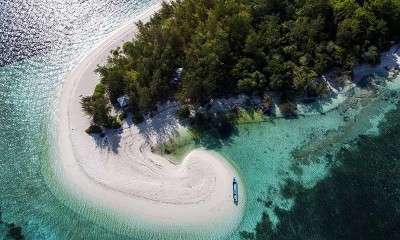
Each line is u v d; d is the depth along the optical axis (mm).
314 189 56812
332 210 54562
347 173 58438
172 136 62375
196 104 65250
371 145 61438
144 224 53500
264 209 54906
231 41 68375
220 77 64812
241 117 64812
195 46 66938
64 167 59344
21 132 64250
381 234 52094
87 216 54688
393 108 65812
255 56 67125
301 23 69250
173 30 67938
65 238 53031
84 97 65875
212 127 63656
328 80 68750
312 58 68250
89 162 59469
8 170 60000
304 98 67062
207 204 55031
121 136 62094
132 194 56094
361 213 54094
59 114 65688
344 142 61938
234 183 56594
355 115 65062
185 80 64062
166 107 65688
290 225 53344
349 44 68938
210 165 59000
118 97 65500
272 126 63938
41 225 54438
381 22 69375
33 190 57750
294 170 58906
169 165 59219
